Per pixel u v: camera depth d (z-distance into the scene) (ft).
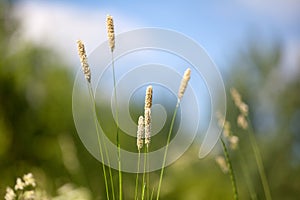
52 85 9.53
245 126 4.51
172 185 7.37
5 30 9.53
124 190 6.83
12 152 8.79
